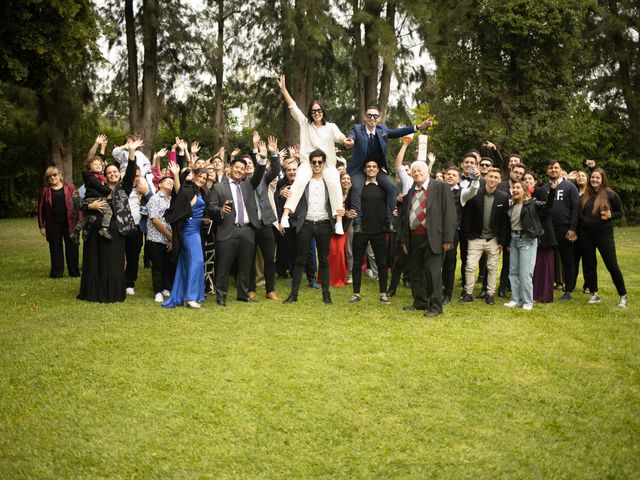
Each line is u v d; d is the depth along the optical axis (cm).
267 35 2609
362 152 891
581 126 2638
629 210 2911
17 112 2716
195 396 472
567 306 826
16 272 1088
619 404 470
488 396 480
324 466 370
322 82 2958
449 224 737
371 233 828
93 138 3456
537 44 2644
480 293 920
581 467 374
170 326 676
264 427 420
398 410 450
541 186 926
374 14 2414
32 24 1292
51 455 381
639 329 693
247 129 3869
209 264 905
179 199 768
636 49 2959
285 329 670
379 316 744
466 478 359
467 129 2598
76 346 595
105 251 809
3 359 554
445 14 2509
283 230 961
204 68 2727
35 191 3406
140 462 373
